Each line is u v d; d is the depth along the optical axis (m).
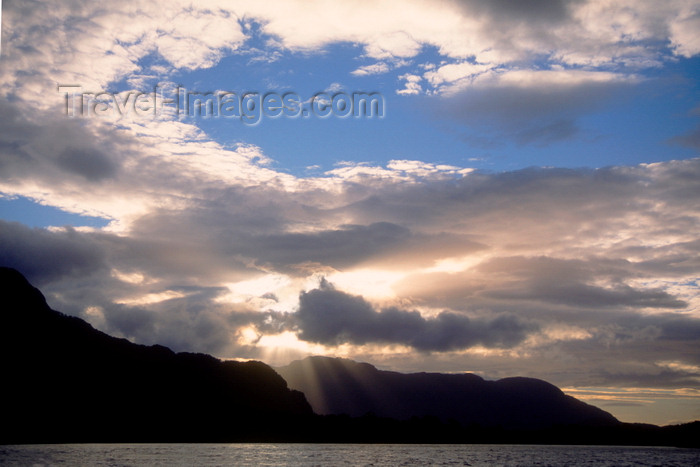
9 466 127.12
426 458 195.00
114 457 160.25
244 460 165.75
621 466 180.88
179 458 165.00
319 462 166.25
